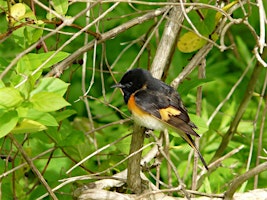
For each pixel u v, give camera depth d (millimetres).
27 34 9359
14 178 10031
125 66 14891
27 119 8039
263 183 13023
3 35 9086
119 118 13992
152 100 9969
